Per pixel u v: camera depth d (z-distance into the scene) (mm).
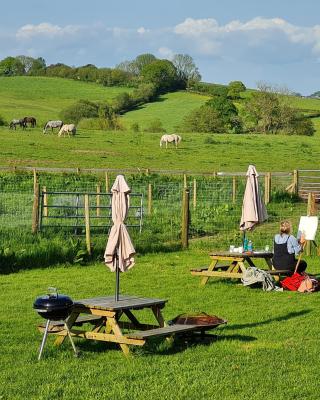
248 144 80375
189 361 10273
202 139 84688
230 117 114000
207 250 23594
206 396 8695
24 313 13773
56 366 10008
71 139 76875
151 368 9867
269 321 13227
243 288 17109
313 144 83750
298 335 12031
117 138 81188
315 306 14891
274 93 114875
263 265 20828
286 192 40250
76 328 12477
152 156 65875
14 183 38562
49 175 43094
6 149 63062
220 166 60688
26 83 171125
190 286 17266
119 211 11562
